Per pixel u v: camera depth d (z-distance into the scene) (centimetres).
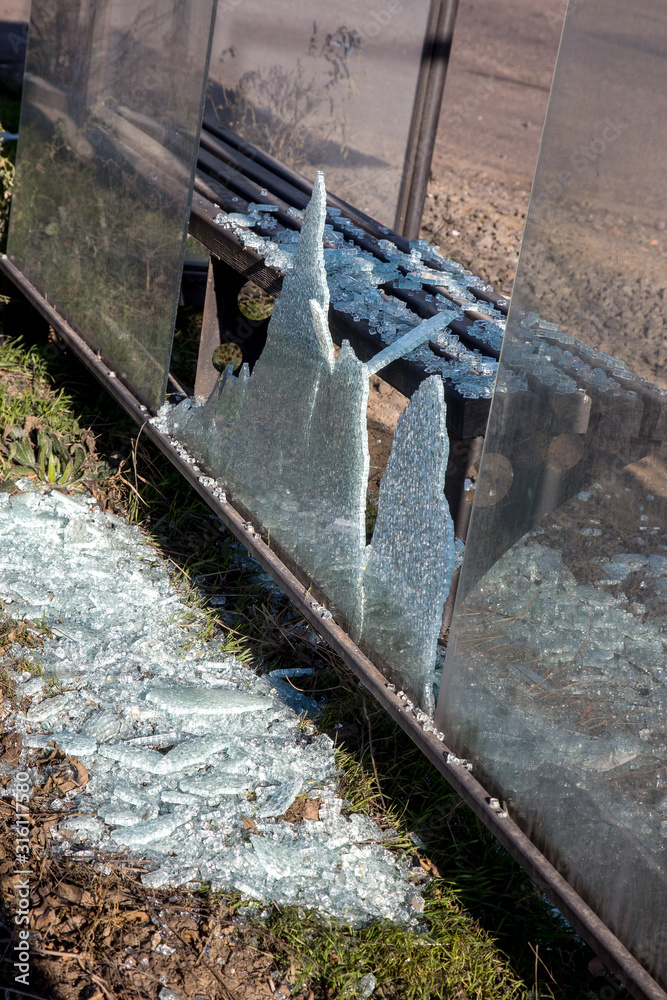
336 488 246
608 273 166
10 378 419
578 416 175
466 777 210
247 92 554
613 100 161
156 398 326
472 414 252
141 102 304
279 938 212
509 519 193
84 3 343
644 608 166
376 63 512
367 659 244
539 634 188
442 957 214
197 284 503
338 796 252
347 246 342
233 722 270
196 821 238
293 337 261
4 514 336
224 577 334
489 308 313
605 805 176
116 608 308
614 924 177
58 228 384
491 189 801
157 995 196
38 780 242
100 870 221
